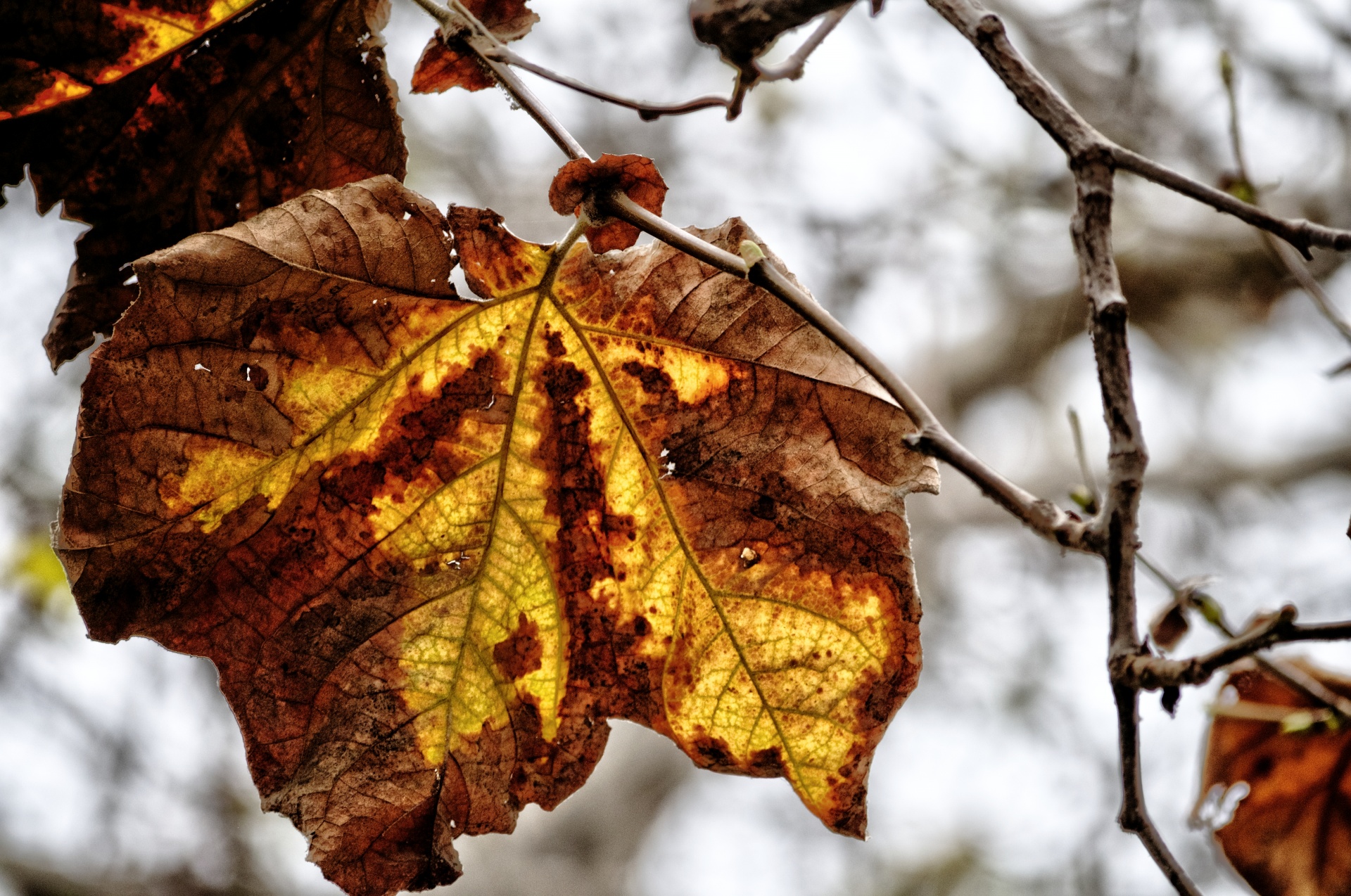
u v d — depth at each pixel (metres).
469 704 0.68
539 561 0.68
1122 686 0.62
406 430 0.68
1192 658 0.62
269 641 0.67
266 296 0.66
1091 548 0.62
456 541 0.68
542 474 0.68
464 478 0.68
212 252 0.66
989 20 0.64
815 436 0.67
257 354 0.67
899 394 0.64
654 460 0.68
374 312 0.67
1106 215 0.63
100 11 0.68
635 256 0.68
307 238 0.66
